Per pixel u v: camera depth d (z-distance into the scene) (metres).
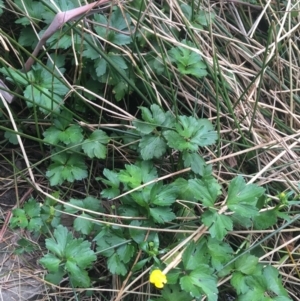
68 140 0.35
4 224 0.36
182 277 0.29
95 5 0.34
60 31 0.34
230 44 0.45
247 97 0.42
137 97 0.40
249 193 0.31
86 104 0.37
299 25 0.44
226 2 0.47
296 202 0.33
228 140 0.41
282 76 0.45
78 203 0.34
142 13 0.39
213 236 0.30
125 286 0.32
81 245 0.30
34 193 0.38
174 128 0.35
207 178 0.34
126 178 0.33
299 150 0.41
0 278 0.34
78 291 0.33
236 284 0.31
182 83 0.41
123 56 0.38
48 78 0.35
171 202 0.32
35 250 0.35
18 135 0.34
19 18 0.37
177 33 0.42
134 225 0.32
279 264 0.35
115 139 0.38
